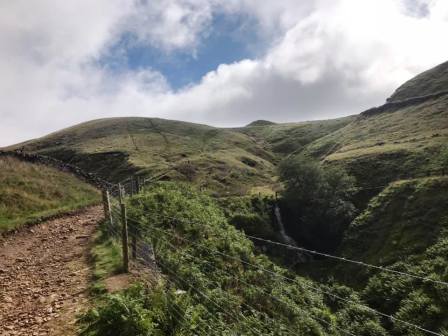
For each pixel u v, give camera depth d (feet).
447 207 170.71
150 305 32.01
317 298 79.51
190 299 35.94
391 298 123.24
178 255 54.19
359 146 354.13
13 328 34.04
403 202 196.54
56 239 68.85
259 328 42.86
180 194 102.17
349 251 188.14
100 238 64.18
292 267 192.13
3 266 54.70
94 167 346.95
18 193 98.32
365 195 238.48
